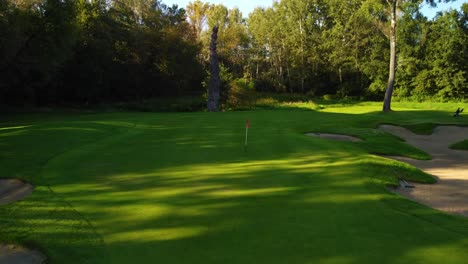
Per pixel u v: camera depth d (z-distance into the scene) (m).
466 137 20.86
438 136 21.31
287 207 6.98
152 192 7.80
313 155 11.89
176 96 62.12
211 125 19.75
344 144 14.68
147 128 18.31
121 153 11.79
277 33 67.44
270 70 71.31
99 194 7.65
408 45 59.91
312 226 6.09
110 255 5.01
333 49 66.88
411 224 6.30
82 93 48.12
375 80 63.59
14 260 5.04
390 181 9.59
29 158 10.93
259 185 8.38
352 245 5.38
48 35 33.78
